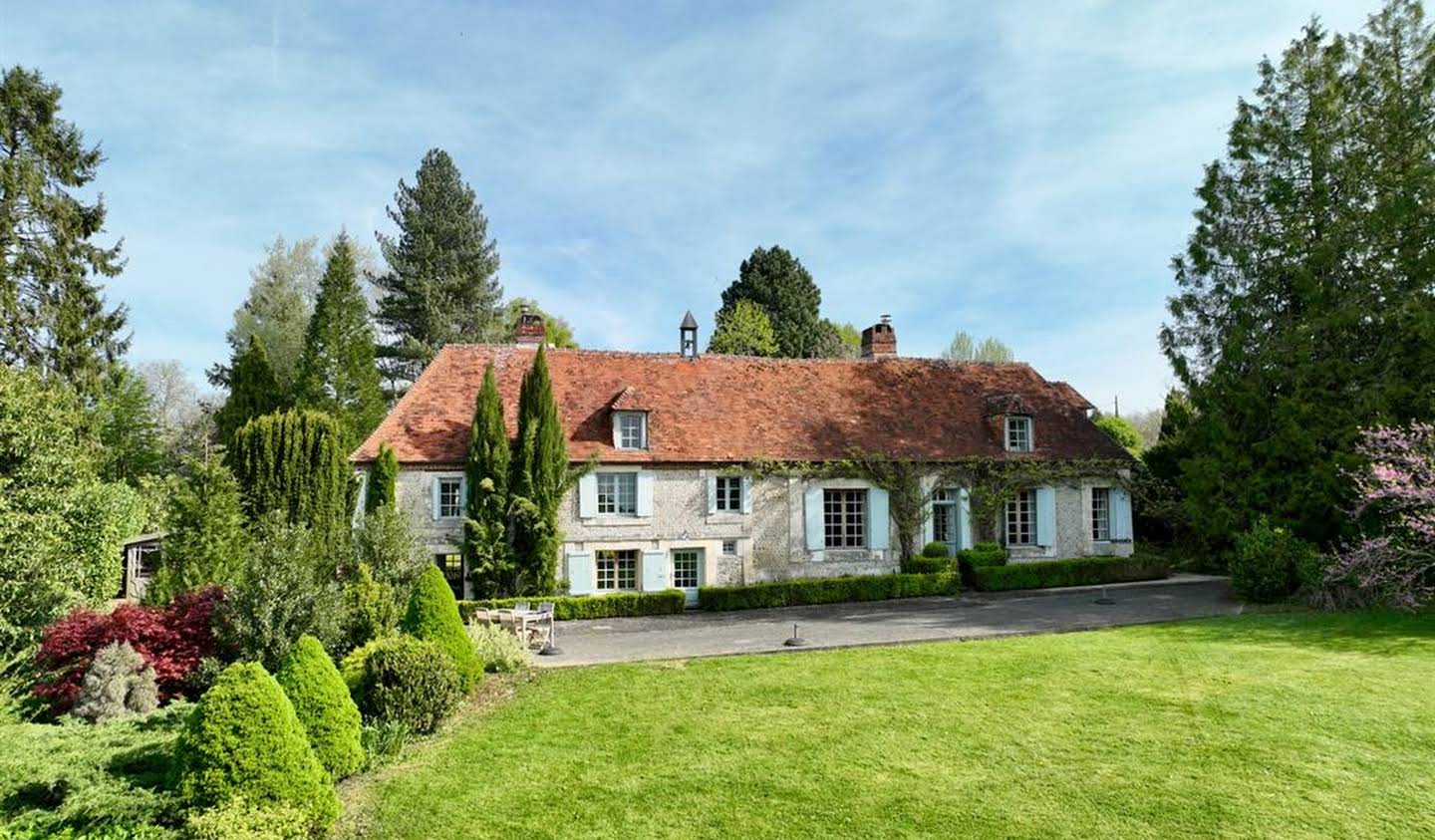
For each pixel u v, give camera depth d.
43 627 12.06
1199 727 9.80
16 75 25.72
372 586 14.19
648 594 21.42
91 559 18.55
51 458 12.84
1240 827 7.21
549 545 20.91
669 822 7.65
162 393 54.69
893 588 23.00
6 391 12.69
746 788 8.41
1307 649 13.80
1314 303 21.02
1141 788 8.09
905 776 8.60
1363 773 8.28
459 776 8.90
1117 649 14.28
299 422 20.28
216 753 7.02
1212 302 23.92
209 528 14.87
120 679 10.41
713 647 15.87
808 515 24.05
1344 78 21.47
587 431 23.23
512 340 47.06
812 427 25.22
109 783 7.03
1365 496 17.48
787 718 10.71
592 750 9.67
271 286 44.78
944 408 27.38
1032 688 11.82
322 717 8.57
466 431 22.73
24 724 8.73
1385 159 20.77
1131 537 27.11
